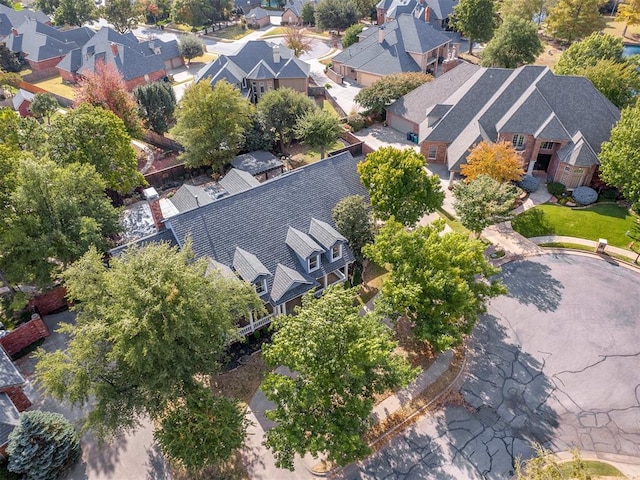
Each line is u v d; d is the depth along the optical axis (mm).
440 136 51281
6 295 34906
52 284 32656
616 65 52094
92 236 31688
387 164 34750
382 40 79625
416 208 35875
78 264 24547
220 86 49531
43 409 27188
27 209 30703
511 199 36906
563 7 86125
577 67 57344
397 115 60312
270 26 124625
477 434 25516
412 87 61500
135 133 55875
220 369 26281
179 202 37500
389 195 34844
